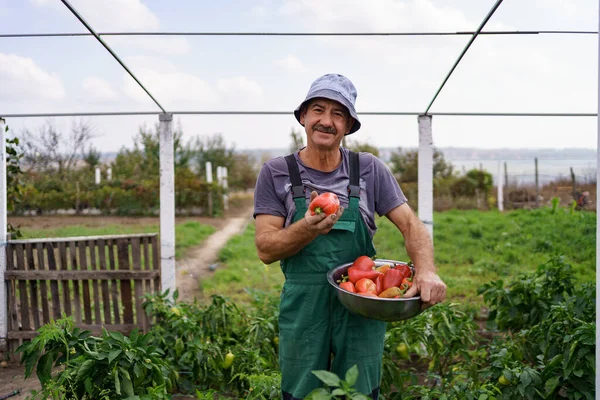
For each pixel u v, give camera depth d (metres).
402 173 21.41
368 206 2.64
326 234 2.55
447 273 9.35
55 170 22.92
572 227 12.73
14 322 5.61
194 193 20.00
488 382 3.62
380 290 2.43
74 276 5.55
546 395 3.41
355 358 2.55
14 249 5.61
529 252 10.91
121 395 3.05
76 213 19.55
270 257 2.48
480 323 6.36
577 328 3.41
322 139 2.51
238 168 28.09
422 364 5.19
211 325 4.88
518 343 4.24
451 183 20.52
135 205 19.28
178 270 10.20
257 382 3.43
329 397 1.79
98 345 3.25
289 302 2.57
